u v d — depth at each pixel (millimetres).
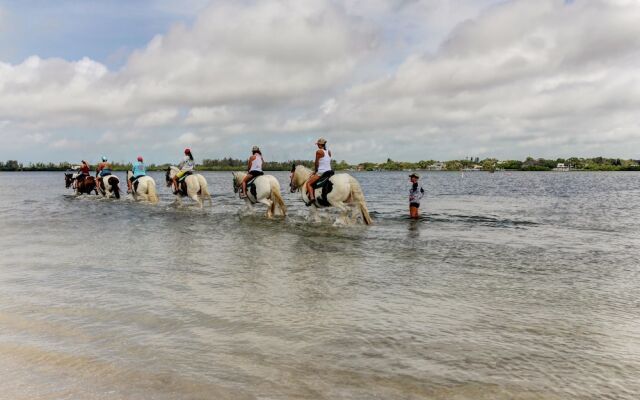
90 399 3795
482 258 9578
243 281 7652
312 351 4809
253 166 16766
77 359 4605
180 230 13750
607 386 4070
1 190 43062
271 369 4371
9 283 7570
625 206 22719
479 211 19828
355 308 6246
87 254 10070
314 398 3799
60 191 40500
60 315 5965
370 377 4207
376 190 42156
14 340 5117
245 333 5328
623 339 5176
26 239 12258
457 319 5824
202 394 3871
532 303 6496
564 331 5414
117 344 4996
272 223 15266
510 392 3943
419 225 14766
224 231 13484
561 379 4199
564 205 23438
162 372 4305
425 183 63875
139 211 19750
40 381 4133
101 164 27953
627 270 8516
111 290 7117
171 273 8234
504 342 5082
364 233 13016
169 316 5914
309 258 9539
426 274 8172
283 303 6457
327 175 14406
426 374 4277
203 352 4777
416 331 5406
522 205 23375
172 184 21281
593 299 6695
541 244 11273
